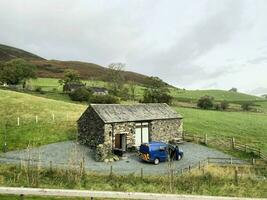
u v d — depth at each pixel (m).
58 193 13.75
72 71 125.56
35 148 42.00
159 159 37.72
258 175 31.59
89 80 157.75
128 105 48.81
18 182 21.78
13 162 32.91
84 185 22.42
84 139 45.91
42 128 50.62
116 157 38.72
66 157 37.44
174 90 168.00
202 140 51.66
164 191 22.17
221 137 58.12
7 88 97.62
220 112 95.69
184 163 38.00
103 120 42.16
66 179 23.69
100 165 35.22
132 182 25.03
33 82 138.50
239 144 47.97
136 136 45.94
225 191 23.70
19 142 43.91
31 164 30.48
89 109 45.00
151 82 103.44
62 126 52.78
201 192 22.66
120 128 43.91
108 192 13.90
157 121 48.34
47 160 35.19
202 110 96.75
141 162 38.12
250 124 76.56
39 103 67.81
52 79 154.50
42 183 22.11
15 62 122.06
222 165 36.03
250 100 153.75
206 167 33.53
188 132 60.56
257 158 42.25
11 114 56.69
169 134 50.12
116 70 127.81
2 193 13.79
